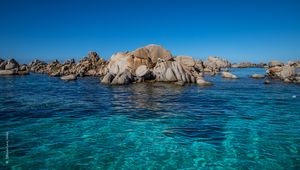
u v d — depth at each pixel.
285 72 46.44
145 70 39.41
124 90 30.06
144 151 10.65
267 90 30.23
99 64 63.19
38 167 9.05
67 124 14.42
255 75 50.31
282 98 24.05
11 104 20.33
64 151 10.49
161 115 16.75
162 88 31.88
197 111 17.98
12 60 66.69
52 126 13.96
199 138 12.21
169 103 21.28
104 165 9.34
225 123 14.77
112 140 11.89
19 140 11.65
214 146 11.20
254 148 10.95
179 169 9.12
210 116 16.48
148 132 13.09
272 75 51.53
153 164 9.49
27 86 34.84
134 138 12.18
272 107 19.50
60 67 68.50
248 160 9.80
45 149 10.64
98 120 15.39
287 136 12.41
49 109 18.42
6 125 14.00
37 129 13.37
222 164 9.49
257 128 13.75
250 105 20.34
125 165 9.38
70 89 31.33
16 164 9.23
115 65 43.78
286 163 9.52
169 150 10.77
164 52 44.22
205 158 10.00
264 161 9.70
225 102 21.81
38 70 73.94
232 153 10.45
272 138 12.14
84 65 61.16
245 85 35.97
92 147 10.98
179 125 14.38
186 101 22.30
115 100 22.80
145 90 30.02
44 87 33.62
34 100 22.56
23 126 13.86
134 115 16.73
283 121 15.16
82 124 14.47
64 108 18.86
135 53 43.03
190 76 39.50
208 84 35.97
